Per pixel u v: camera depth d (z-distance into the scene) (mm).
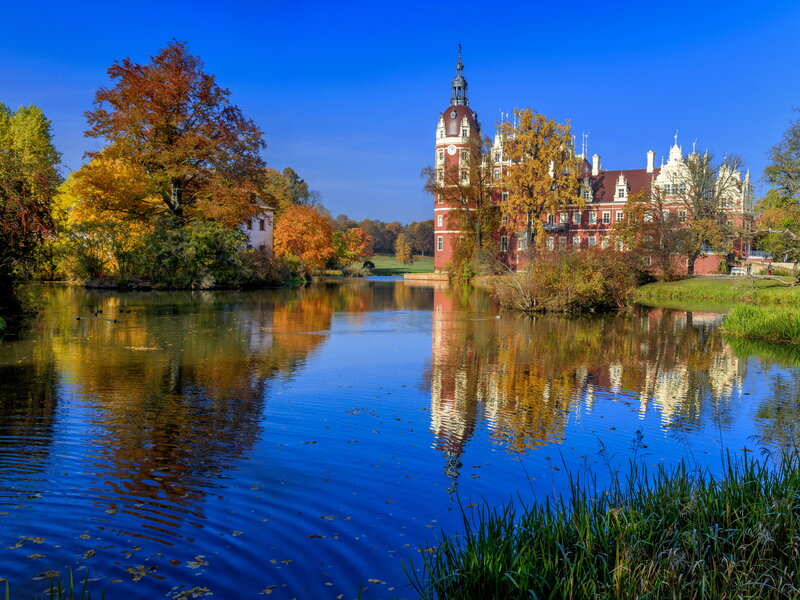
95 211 44625
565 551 4934
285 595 4906
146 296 36750
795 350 19250
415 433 9547
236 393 12055
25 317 23844
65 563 5305
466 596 4488
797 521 5254
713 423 10547
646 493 5992
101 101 42625
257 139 47031
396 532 6062
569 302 31062
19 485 7004
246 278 48531
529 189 69250
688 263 58625
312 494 6977
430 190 69688
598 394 12672
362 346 18750
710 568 4777
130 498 6727
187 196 48188
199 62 44094
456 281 67250
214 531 6000
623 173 82938
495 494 7109
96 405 10859
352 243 103500
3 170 21078
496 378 14148
